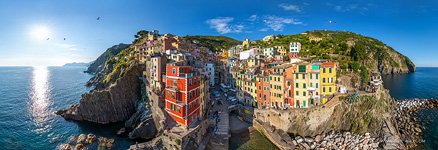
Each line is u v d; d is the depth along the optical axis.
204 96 74.44
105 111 85.94
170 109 62.75
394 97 135.12
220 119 71.88
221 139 61.53
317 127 68.62
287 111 67.75
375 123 72.69
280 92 75.06
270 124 70.31
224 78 121.06
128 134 72.25
